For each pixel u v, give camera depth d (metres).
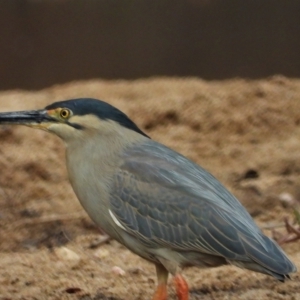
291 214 14.05
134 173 9.47
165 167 9.48
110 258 11.97
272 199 14.56
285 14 28.66
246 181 15.91
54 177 15.80
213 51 28.77
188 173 9.50
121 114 9.89
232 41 28.83
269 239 9.19
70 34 28.39
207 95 18.58
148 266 11.60
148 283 10.76
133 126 9.98
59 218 14.04
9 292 10.32
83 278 10.96
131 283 10.76
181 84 19.16
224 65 28.70
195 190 9.31
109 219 9.55
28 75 28.03
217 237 9.09
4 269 11.32
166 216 9.27
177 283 9.27
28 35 28.25
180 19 28.73
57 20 28.38
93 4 28.47
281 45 28.69
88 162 9.63
